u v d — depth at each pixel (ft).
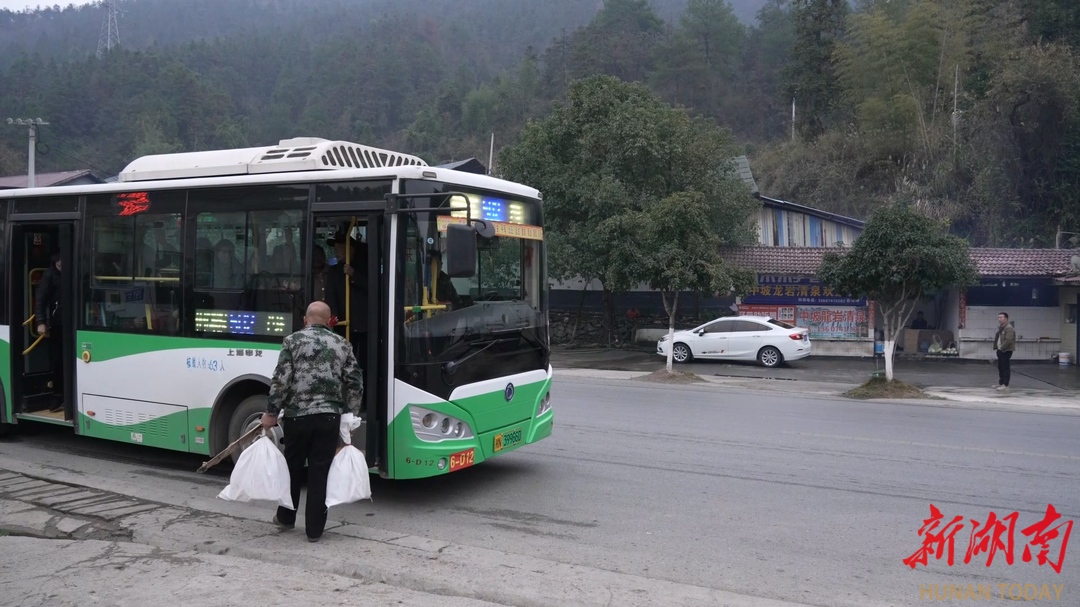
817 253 87.66
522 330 26.50
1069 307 79.56
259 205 24.95
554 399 49.67
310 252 23.94
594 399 49.90
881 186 135.74
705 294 65.16
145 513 22.63
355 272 23.84
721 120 219.61
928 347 82.79
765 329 75.61
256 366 24.81
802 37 169.78
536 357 27.30
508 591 16.98
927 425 41.34
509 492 26.04
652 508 24.34
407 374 22.57
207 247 25.96
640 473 28.84
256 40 337.11
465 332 23.98
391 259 22.65
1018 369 74.69
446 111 252.21
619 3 254.68
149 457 30.27
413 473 22.54
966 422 42.86
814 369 74.13
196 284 26.16
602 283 90.58
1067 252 81.46
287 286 24.32
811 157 147.02
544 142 86.58
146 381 27.14
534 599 16.67
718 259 63.72
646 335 93.04
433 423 22.82
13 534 21.31
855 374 70.33
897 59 135.03
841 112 158.51
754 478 28.27
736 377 67.87
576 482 27.45
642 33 247.50
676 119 82.33
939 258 52.75
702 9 238.27
